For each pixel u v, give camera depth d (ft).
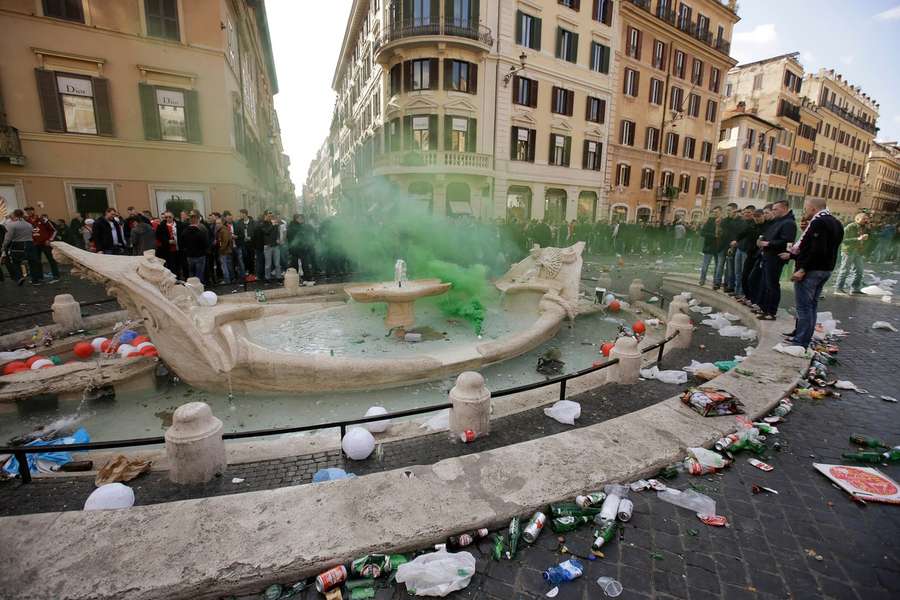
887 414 13.34
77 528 7.76
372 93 96.84
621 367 16.79
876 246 60.18
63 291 33.63
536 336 25.03
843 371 16.99
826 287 37.83
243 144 70.85
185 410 10.90
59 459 12.00
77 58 49.34
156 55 53.57
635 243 78.43
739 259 31.53
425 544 7.94
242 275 43.19
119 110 52.44
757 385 14.58
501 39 76.18
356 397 18.58
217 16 56.49
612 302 34.53
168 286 18.42
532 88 82.48
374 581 7.29
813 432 12.26
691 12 109.09
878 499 9.26
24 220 35.60
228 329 18.56
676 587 7.24
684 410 12.85
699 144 120.06
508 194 84.17
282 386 18.56
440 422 14.42
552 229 74.38
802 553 7.95
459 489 9.09
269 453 12.39
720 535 8.40
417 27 72.23
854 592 7.09
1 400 16.29
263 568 7.11
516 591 7.20
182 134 56.65
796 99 152.87
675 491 9.56
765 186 147.64
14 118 47.60
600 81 92.79
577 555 7.94
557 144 88.84
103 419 16.38
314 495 8.79
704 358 20.43
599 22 89.86
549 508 8.85
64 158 50.26
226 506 8.41
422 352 23.40
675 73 108.88
